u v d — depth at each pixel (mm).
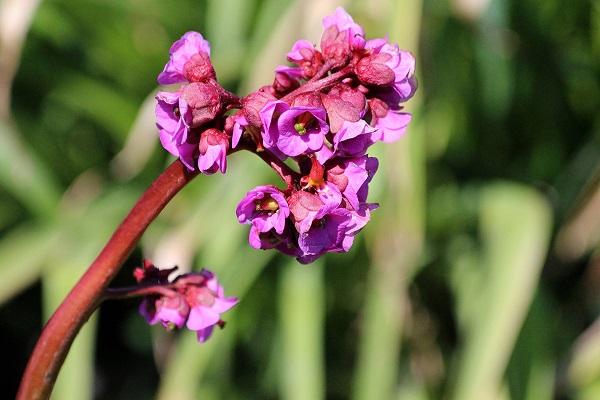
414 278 1217
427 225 1155
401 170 971
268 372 1235
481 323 988
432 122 1146
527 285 992
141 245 1250
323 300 1153
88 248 1104
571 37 1255
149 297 668
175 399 1037
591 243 1250
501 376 1052
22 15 1084
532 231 1023
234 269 1078
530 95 1251
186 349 1056
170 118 632
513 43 1193
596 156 1216
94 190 1234
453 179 1209
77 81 1259
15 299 1375
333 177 629
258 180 1062
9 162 1139
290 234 637
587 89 1266
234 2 1158
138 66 1301
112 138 1326
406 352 1209
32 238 1126
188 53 646
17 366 1432
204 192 1120
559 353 1207
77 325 652
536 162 1267
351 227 633
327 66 644
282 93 650
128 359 1395
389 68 638
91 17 1265
